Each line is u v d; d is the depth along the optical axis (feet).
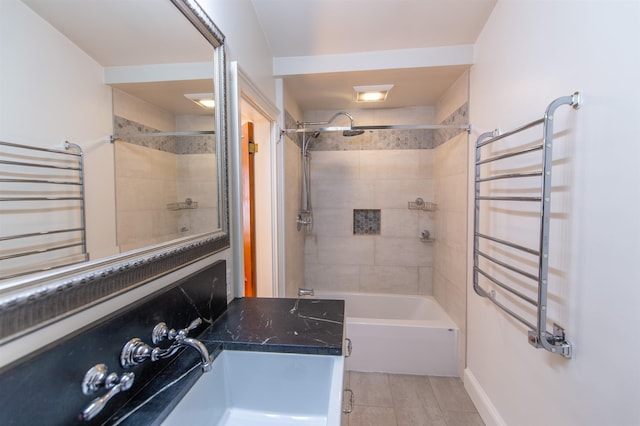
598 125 2.89
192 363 2.68
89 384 1.82
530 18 4.08
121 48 2.32
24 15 1.61
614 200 2.70
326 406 2.88
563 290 3.40
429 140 9.52
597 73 2.90
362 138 9.80
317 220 10.09
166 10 2.81
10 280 1.50
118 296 2.17
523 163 4.28
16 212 1.57
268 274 6.73
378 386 6.71
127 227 2.37
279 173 6.90
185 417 2.34
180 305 2.86
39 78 1.69
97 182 2.10
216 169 3.80
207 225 3.63
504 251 4.90
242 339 3.09
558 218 3.48
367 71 6.69
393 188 9.75
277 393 2.98
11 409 1.44
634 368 2.52
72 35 1.91
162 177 2.83
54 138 1.79
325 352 2.91
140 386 2.30
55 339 1.69
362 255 9.98
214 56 3.71
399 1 5.01
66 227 1.85
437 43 6.26
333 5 5.12
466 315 6.66
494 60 5.24
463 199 6.82
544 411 3.85
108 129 2.20
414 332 7.15
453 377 7.06
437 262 9.09
